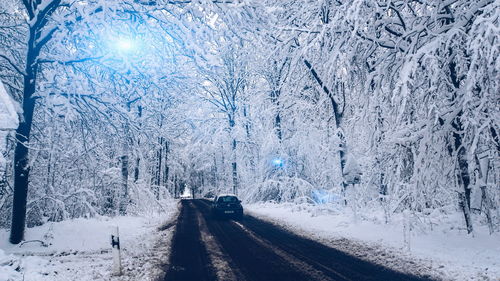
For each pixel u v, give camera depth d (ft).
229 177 173.88
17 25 43.50
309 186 87.45
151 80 42.52
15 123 31.55
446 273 23.35
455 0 33.47
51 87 39.24
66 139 49.21
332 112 62.90
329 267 25.49
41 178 55.52
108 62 40.06
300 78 57.41
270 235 43.62
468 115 31.73
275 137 94.07
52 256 33.60
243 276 23.20
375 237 38.52
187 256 30.66
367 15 36.01
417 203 35.35
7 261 24.73
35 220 53.78
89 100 41.14
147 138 53.01
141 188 80.23
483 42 26.99
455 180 35.19
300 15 51.80
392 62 37.09
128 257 31.78
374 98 38.22
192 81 47.83
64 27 37.86
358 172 50.57
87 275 25.07
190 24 38.27
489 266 24.59
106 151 62.39
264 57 53.16
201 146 143.33
